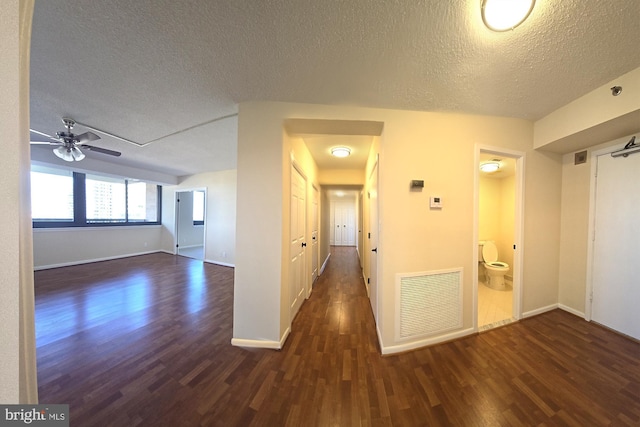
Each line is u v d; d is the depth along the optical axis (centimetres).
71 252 487
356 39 126
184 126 254
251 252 201
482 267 392
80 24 117
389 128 201
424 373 165
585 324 234
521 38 125
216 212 542
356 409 134
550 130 222
